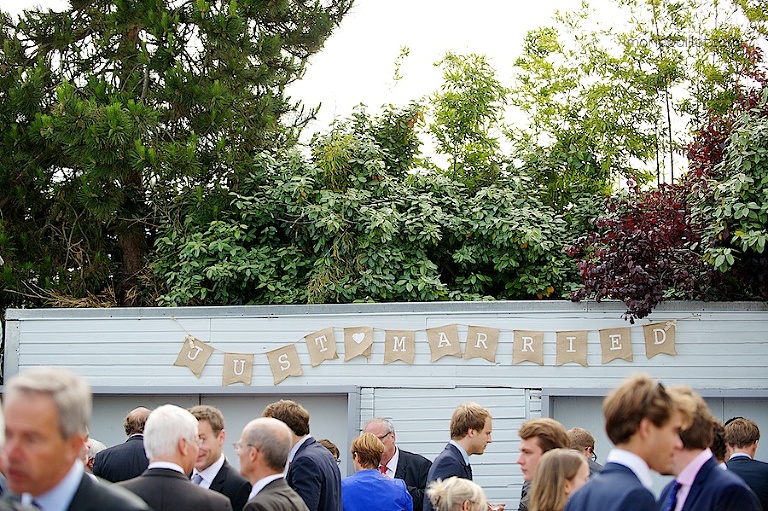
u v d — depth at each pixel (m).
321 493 6.44
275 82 18.38
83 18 18.69
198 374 11.80
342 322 11.64
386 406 11.46
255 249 15.72
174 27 16.95
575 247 11.95
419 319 11.52
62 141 15.55
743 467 6.34
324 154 16.12
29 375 3.44
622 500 3.83
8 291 17.03
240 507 5.91
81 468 3.67
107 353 12.05
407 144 18.36
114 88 17.25
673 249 11.72
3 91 17.31
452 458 7.03
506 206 15.77
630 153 20.30
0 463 3.48
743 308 10.99
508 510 11.09
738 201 11.19
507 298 15.95
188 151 15.56
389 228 15.02
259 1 18.08
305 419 6.68
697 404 4.61
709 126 13.12
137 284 17.75
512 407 11.24
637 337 11.14
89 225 17.88
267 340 11.77
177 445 4.80
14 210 17.91
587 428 11.26
